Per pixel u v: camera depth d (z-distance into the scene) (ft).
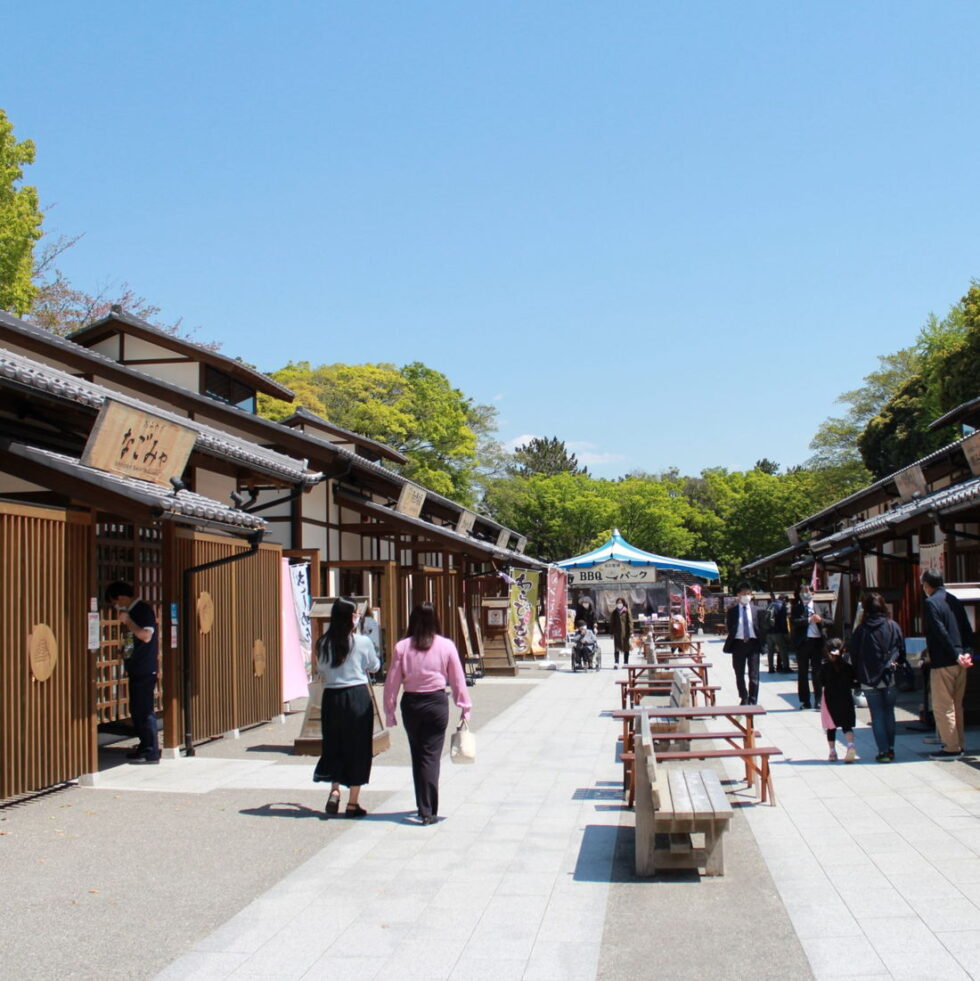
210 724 40.27
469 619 96.89
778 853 23.06
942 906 18.71
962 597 38.55
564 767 36.14
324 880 21.27
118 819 26.94
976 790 29.19
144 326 64.08
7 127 83.76
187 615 38.11
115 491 30.07
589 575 128.57
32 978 15.71
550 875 21.62
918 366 177.88
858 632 34.86
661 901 19.58
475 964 16.35
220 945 17.28
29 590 28.55
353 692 27.81
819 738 41.34
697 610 154.92
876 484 81.41
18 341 55.62
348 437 83.46
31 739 28.63
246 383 71.97
